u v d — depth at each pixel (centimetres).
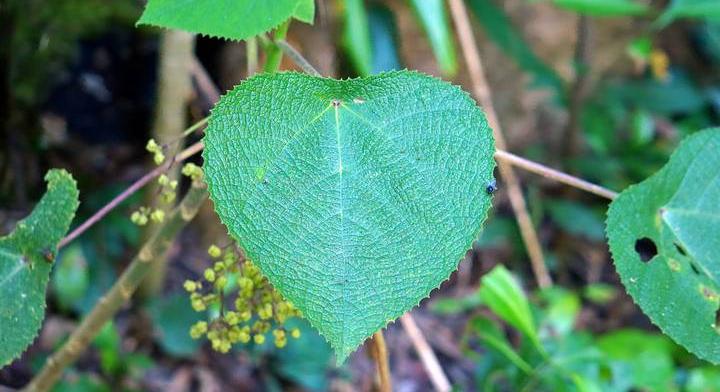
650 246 81
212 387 174
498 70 246
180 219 87
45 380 101
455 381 198
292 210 67
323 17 153
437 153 69
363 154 68
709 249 80
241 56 213
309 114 68
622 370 140
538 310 154
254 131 67
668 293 79
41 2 180
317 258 66
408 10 224
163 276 178
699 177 81
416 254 67
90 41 206
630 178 245
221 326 85
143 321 177
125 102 220
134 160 214
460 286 229
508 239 233
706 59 278
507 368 137
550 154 250
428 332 210
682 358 176
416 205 68
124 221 185
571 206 232
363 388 189
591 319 228
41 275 80
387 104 69
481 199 68
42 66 190
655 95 247
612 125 250
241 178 67
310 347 179
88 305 171
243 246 66
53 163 196
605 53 252
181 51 143
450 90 69
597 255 248
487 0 211
